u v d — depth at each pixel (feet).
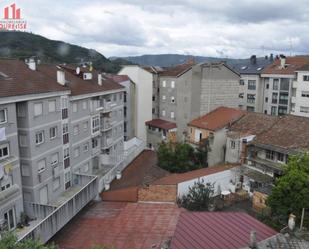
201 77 170.50
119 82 180.55
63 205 83.97
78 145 115.75
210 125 136.15
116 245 80.43
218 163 131.64
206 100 173.06
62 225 83.51
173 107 191.62
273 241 47.32
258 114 131.34
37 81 93.09
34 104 86.94
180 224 54.34
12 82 83.05
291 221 52.29
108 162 140.26
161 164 136.56
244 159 116.67
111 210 100.37
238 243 48.55
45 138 92.73
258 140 113.29
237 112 140.67
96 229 88.63
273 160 108.88
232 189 109.09
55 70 120.47
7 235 42.42
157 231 86.84
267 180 103.40
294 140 106.73
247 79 230.48
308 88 183.83
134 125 196.03
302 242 47.21
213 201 101.55
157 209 99.96
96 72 155.53
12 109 78.89
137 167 142.20
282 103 209.77
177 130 182.80
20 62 100.94
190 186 104.37
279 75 208.23
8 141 77.77
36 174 88.63
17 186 80.02
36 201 89.25
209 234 51.08
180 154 134.62
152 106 208.23
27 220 83.82
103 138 139.33
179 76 176.04
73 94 108.47
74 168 112.98
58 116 99.14
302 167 80.33
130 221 92.99
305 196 74.28
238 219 56.08
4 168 74.49
